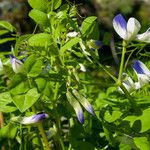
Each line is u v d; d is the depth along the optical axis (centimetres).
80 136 33
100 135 33
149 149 30
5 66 30
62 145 32
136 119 31
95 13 123
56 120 32
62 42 31
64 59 32
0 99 30
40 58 31
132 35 32
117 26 32
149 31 31
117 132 31
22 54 32
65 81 30
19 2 129
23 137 33
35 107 31
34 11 31
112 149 33
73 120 33
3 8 138
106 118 32
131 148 32
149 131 31
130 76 36
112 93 36
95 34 32
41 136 34
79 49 34
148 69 34
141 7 142
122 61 32
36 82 29
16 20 130
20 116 31
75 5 33
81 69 34
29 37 31
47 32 31
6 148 31
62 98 32
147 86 34
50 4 32
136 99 33
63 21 31
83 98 30
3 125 33
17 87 29
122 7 138
